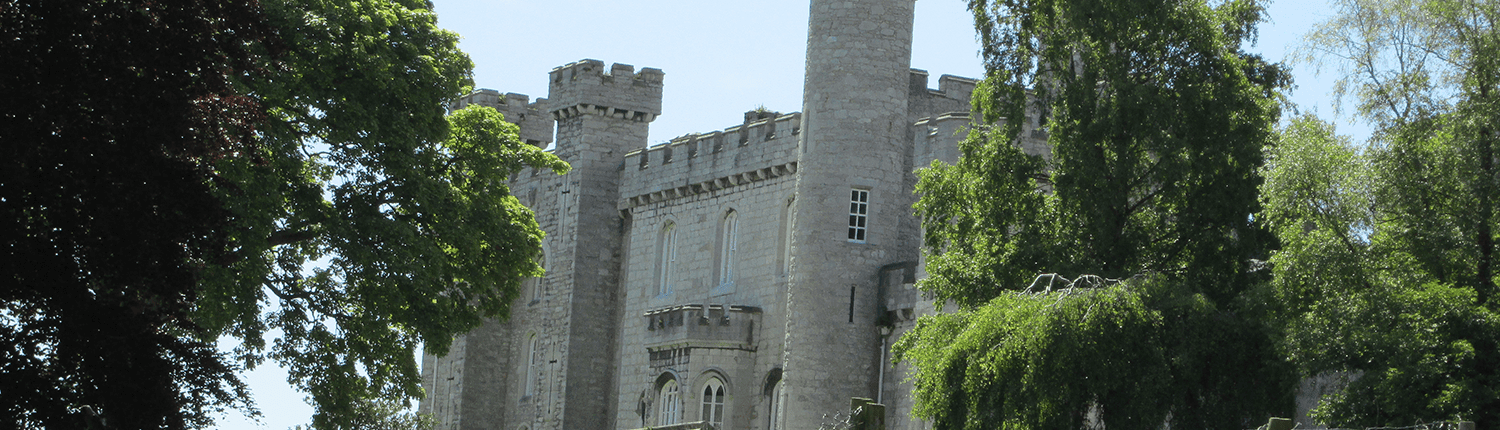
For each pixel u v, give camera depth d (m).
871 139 51.94
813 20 52.97
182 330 27.06
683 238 61.00
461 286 38.44
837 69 52.19
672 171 61.50
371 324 35.38
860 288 51.50
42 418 22.30
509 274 38.59
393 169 35.47
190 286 23.42
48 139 21.64
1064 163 35.19
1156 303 30.72
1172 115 33.97
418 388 36.91
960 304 35.62
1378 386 27.89
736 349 55.97
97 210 22.06
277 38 25.91
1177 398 30.52
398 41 36.09
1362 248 30.11
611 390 63.31
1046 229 35.62
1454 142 29.59
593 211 64.00
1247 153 33.94
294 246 36.12
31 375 22.16
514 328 69.25
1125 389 30.02
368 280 35.09
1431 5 30.62
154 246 22.64
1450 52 30.83
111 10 22.28
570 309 63.38
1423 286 29.11
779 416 51.97
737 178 58.41
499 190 39.28
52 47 21.66
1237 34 36.66
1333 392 34.53
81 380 22.78
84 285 22.39
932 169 37.97
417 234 35.94
